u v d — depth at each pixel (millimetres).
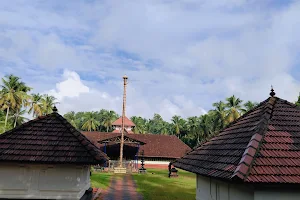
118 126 48406
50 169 8664
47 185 8555
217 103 51125
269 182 5047
